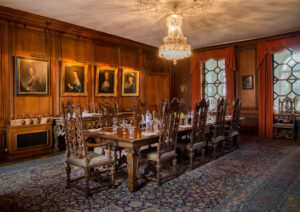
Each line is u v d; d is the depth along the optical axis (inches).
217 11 207.5
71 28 244.4
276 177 148.6
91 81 270.2
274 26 253.1
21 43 210.7
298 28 262.1
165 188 130.7
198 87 360.8
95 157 125.6
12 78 205.2
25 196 120.6
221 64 348.5
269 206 109.1
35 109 221.5
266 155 204.5
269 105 296.2
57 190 128.3
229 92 327.6
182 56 217.6
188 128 166.6
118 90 302.0
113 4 191.0
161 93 357.1
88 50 266.8
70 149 129.2
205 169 165.6
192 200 115.4
